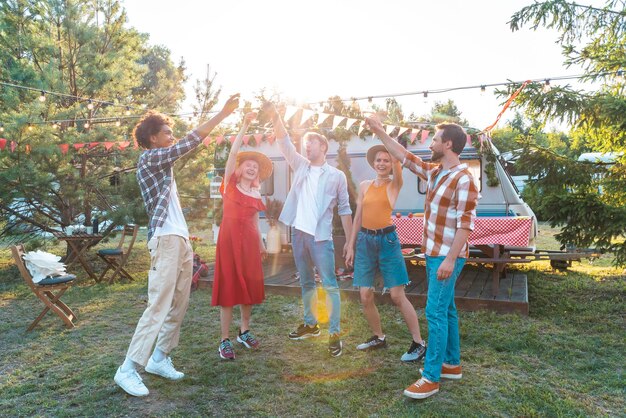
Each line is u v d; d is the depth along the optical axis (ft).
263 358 12.16
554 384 10.48
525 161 18.75
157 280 10.05
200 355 12.46
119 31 32.30
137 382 10.12
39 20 30.04
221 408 9.50
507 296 16.97
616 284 20.72
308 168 12.95
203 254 32.55
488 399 9.77
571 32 19.54
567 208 17.48
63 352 13.04
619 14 18.63
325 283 12.35
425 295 17.07
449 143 9.81
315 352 12.55
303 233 12.69
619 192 18.57
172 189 10.52
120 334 14.64
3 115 24.00
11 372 11.71
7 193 24.73
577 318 15.49
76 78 30.25
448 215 9.78
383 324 14.90
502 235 18.25
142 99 36.47
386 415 9.11
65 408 9.59
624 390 10.19
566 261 25.72
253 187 12.88
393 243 11.71
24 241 29.14
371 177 24.99
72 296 20.02
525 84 17.51
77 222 28.73
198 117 30.60
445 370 10.73
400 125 24.99
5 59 29.09
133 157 28.07
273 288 19.56
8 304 18.98
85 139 26.37
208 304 17.93
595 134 19.16
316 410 9.36
